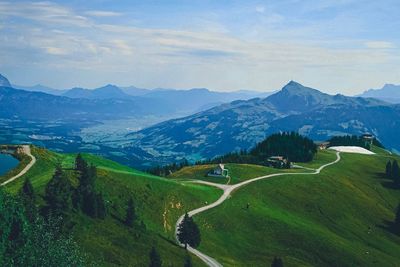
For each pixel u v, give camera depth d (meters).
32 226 59.81
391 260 149.38
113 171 139.25
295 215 168.38
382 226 184.88
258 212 154.75
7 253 55.06
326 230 162.75
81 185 103.69
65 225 88.38
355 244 157.25
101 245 90.62
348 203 196.38
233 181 189.25
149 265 87.38
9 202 60.03
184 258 104.19
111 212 110.12
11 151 139.50
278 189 187.25
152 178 150.25
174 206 139.88
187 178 191.75
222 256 119.38
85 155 165.62
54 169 125.81
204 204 151.88
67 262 55.59
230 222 142.50
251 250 130.62
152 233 111.75
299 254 134.62
